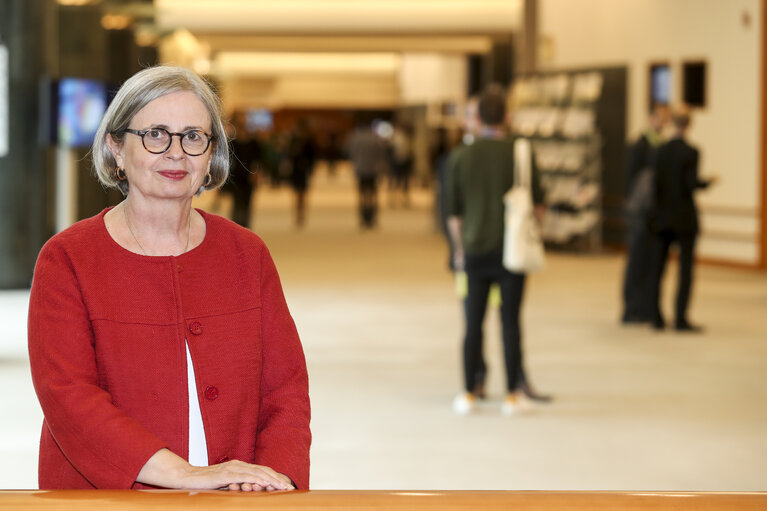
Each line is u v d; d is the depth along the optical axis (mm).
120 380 2295
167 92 2312
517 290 6723
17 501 1839
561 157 17391
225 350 2369
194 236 2443
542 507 1834
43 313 2279
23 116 11906
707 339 9680
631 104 17766
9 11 11844
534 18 20125
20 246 12023
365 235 20609
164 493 1880
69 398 2195
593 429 6477
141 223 2385
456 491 1893
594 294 12734
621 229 17578
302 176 22484
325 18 24891
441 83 37906
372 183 22391
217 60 33531
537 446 6086
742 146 15305
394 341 9523
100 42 14109
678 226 9906
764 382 7859
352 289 12969
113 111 2332
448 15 25016
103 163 2404
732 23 15398
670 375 8094
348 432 6371
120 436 2154
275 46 29297
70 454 2209
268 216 25344
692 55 16219
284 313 2496
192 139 2330
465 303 6926
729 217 15570
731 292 12906
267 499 1856
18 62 11859
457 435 6324
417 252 17516
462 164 6648
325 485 5285
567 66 19562
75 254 2320
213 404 2338
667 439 6242
